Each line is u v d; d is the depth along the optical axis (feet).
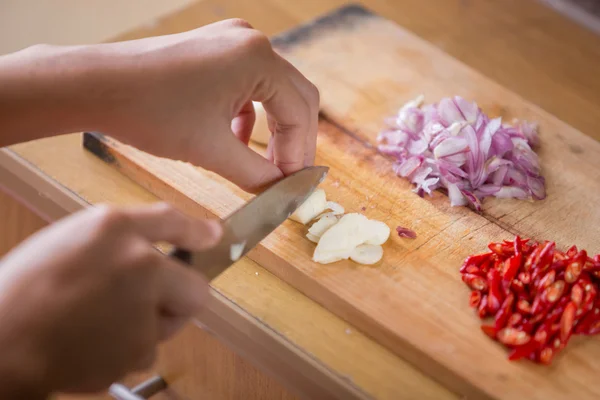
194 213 1.88
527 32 2.50
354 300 1.69
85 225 1.21
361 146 2.04
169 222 1.27
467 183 1.95
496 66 2.38
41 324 1.15
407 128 2.04
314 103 1.74
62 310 1.16
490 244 1.77
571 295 1.65
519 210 1.91
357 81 2.22
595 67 2.40
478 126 1.99
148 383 1.98
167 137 1.59
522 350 1.61
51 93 1.55
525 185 1.96
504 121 2.15
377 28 2.37
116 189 1.94
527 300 1.68
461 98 2.04
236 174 1.67
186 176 1.91
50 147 2.01
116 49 1.58
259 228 1.64
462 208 1.90
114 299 1.18
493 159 1.97
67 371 1.18
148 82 1.55
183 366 1.92
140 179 1.94
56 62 1.56
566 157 2.06
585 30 2.52
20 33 3.11
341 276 1.73
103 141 1.95
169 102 1.56
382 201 1.91
